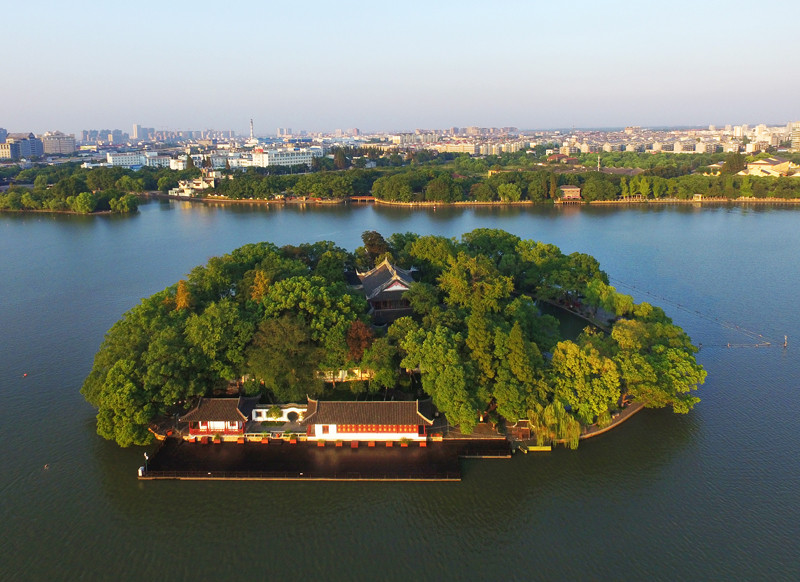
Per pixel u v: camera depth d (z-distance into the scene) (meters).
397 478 100.38
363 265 185.75
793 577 81.25
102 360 114.69
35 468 104.25
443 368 109.50
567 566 83.81
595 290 164.75
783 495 96.81
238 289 141.75
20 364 144.75
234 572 82.94
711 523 91.25
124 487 99.50
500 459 105.88
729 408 122.94
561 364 111.88
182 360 109.81
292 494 97.94
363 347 118.19
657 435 113.06
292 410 112.88
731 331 164.88
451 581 81.44
